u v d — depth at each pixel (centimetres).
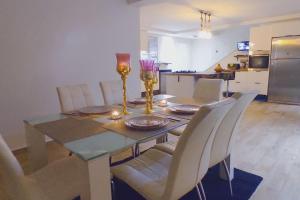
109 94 261
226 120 152
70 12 323
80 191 124
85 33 344
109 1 369
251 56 627
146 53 752
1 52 268
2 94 275
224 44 850
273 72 584
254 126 374
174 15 541
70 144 119
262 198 181
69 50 328
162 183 127
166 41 858
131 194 188
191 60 969
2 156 97
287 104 568
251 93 156
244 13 523
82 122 161
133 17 410
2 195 181
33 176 135
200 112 103
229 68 675
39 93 305
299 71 544
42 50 302
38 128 149
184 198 180
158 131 139
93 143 120
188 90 529
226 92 622
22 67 287
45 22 300
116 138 128
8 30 271
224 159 181
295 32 537
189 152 111
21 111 293
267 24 605
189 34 815
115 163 240
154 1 379
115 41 386
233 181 206
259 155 261
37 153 174
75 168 143
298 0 423
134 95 430
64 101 221
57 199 122
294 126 373
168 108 202
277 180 207
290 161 245
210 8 477
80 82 347
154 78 189
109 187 113
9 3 268
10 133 287
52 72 314
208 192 190
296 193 187
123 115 179
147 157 158
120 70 182
